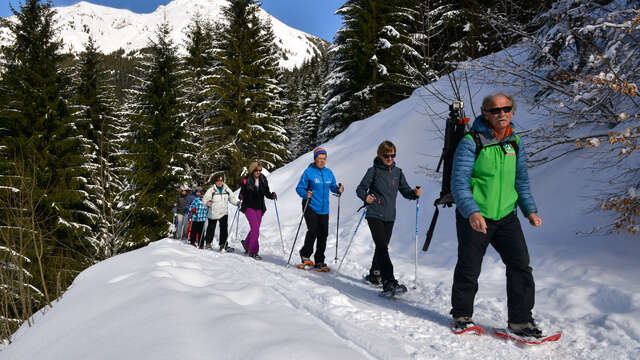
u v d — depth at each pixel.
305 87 49.06
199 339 1.97
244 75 21.06
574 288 3.61
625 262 3.82
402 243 6.48
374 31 17.09
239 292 3.02
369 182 4.26
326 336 2.20
